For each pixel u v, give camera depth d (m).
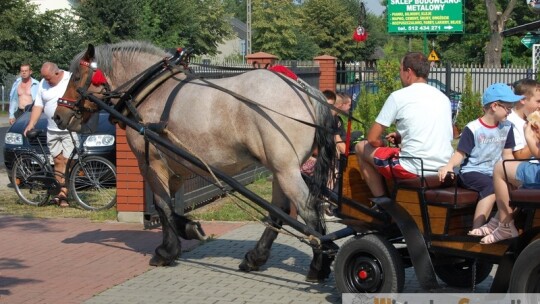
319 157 7.38
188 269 8.38
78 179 12.18
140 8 39.62
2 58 33.44
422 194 6.29
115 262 8.71
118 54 8.82
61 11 37.66
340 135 8.31
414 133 6.54
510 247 5.85
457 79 23.81
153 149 8.23
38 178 12.23
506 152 6.38
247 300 7.14
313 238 7.05
